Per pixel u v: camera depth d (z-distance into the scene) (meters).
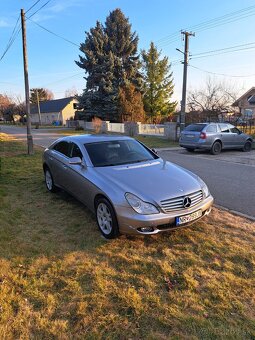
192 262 3.69
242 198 6.49
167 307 2.85
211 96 27.67
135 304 2.89
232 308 2.84
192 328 2.59
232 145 14.92
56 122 59.03
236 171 9.71
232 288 3.16
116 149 5.53
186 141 14.76
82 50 37.97
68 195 6.55
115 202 4.08
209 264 3.64
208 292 3.09
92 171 4.85
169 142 20.34
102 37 37.94
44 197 6.41
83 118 41.00
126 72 38.56
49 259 3.77
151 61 42.44
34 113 76.19
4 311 2.79
